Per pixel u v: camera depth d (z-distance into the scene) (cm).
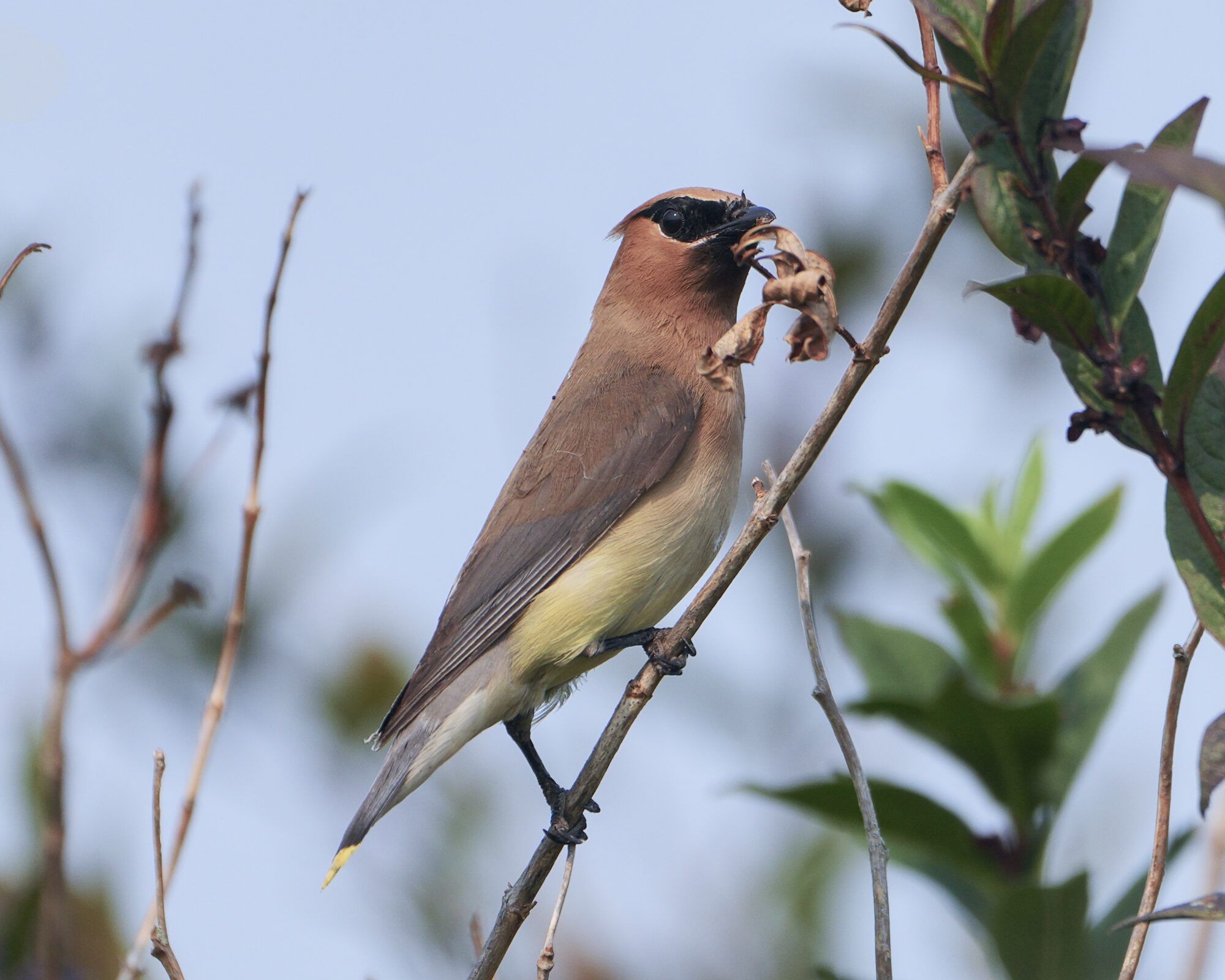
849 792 761
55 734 649
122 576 704
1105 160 416
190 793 689
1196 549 534
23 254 714
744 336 777
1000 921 720
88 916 763
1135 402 525
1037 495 875
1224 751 487
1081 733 781
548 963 671
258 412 743
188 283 738
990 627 864
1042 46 537
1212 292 493
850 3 668
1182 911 498
